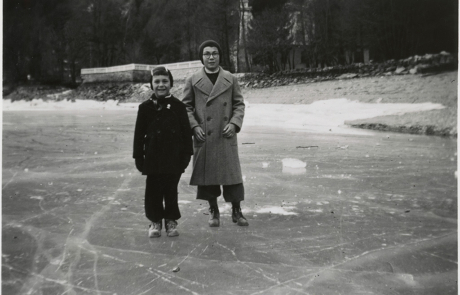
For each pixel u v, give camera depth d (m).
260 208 3.78
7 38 28.22
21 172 5.62
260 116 15.28
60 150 7.80
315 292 2.09
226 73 3.39
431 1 15.11
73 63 31.92
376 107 13.48
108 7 32.50
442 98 11.62
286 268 2.39
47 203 3.96
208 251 2.68
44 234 3.03
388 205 3.85
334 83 18.23
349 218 3.43
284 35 22.89
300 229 3.15
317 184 4.79
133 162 6.49
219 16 25.72
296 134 10.63
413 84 14.05
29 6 29.20
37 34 29.81
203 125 3.29
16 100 28.12
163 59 31.44
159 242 2.87
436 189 4.50
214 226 3.25
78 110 24.53
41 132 11.28
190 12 28.69
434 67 14.37
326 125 12.79
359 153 7.25
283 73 21.98
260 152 7.46
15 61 28.64
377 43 17.50
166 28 30.34
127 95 29.95
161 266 2.43
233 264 2.45
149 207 3.02
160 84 3.06
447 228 3.15
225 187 3.33
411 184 4.76
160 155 2.98
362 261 2.49
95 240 2.91
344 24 19.42
